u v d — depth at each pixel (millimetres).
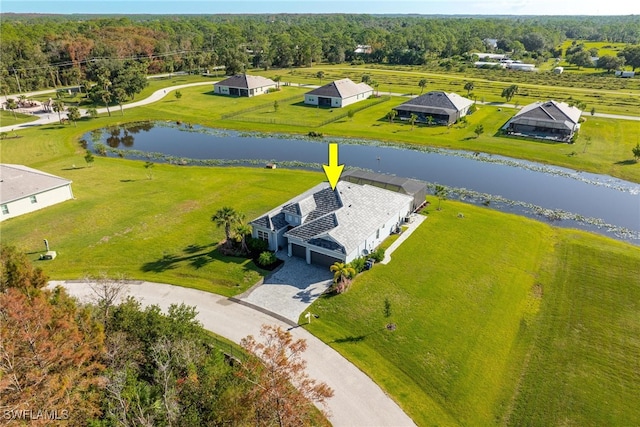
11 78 143000
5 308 25844
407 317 37125
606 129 92312
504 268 44219
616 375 31172
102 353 27609
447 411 28594
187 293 40406
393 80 158000
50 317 26484
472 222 54094
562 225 55312
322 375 31156
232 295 40125
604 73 174500
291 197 60750
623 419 27812
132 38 194750
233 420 22750
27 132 96188
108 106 121125
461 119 100688
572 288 41094
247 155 82000
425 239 49688
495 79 158125
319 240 43438
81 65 168625
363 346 34062
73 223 53594
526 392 29969
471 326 36156
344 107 117000
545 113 90625
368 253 46062
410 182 58094
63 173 70938
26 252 47219
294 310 38125
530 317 37281
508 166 76188
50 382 23047
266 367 24109
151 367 28422
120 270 44000
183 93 139000
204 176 69438
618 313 37594
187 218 54781
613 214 58250
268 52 197250
